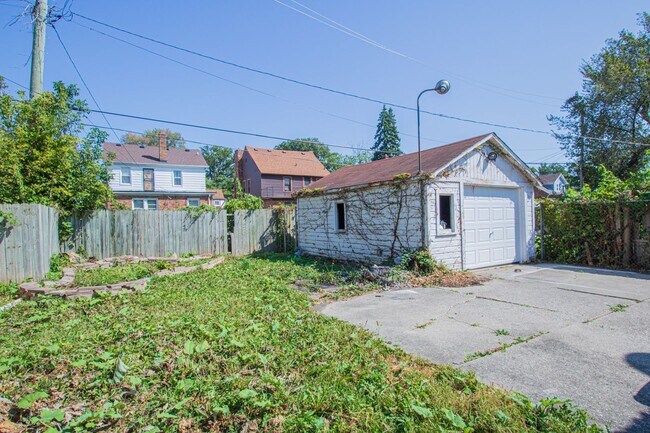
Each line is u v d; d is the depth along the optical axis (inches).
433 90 337.4
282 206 618.2
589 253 392.8
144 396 110.9
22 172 360.5
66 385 119.0
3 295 258.7
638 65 814.5
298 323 182.1
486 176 389.4
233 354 139.6
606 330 173.2
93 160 442.9
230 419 98.7
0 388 115.5
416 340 164.9
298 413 99.3
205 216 548.7
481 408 101.9
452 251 357.7
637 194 377.4
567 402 103.9
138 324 177.5
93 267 388.2
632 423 97.3
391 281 297.9
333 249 482.6
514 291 264.2
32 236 307.0
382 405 104.0
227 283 299.4
